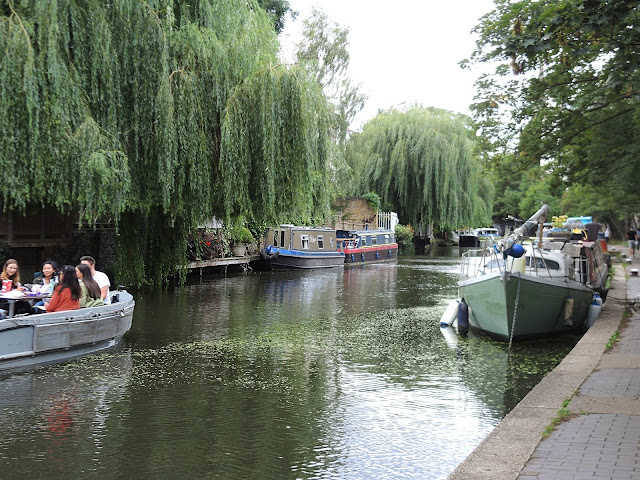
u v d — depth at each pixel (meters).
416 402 9.62
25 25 13.92
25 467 6.95
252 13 21.38
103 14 15.70
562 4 9.42
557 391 8.08
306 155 18.94
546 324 14.78
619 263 33.56
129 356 12.45
